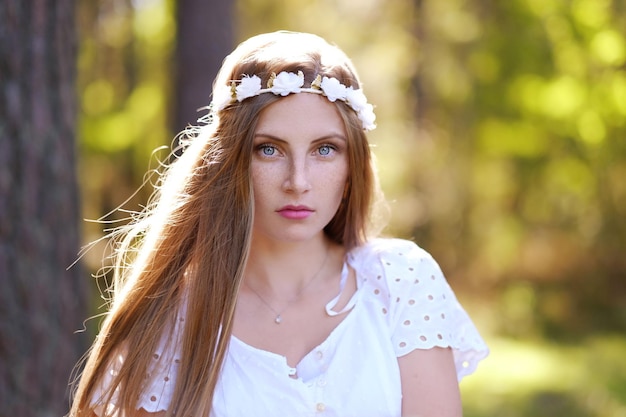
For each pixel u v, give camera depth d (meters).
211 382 2.14
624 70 13.63
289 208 2.14
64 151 3.84
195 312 2.19
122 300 2.30
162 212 2.32
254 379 2.15
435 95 15.11
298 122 2.11
